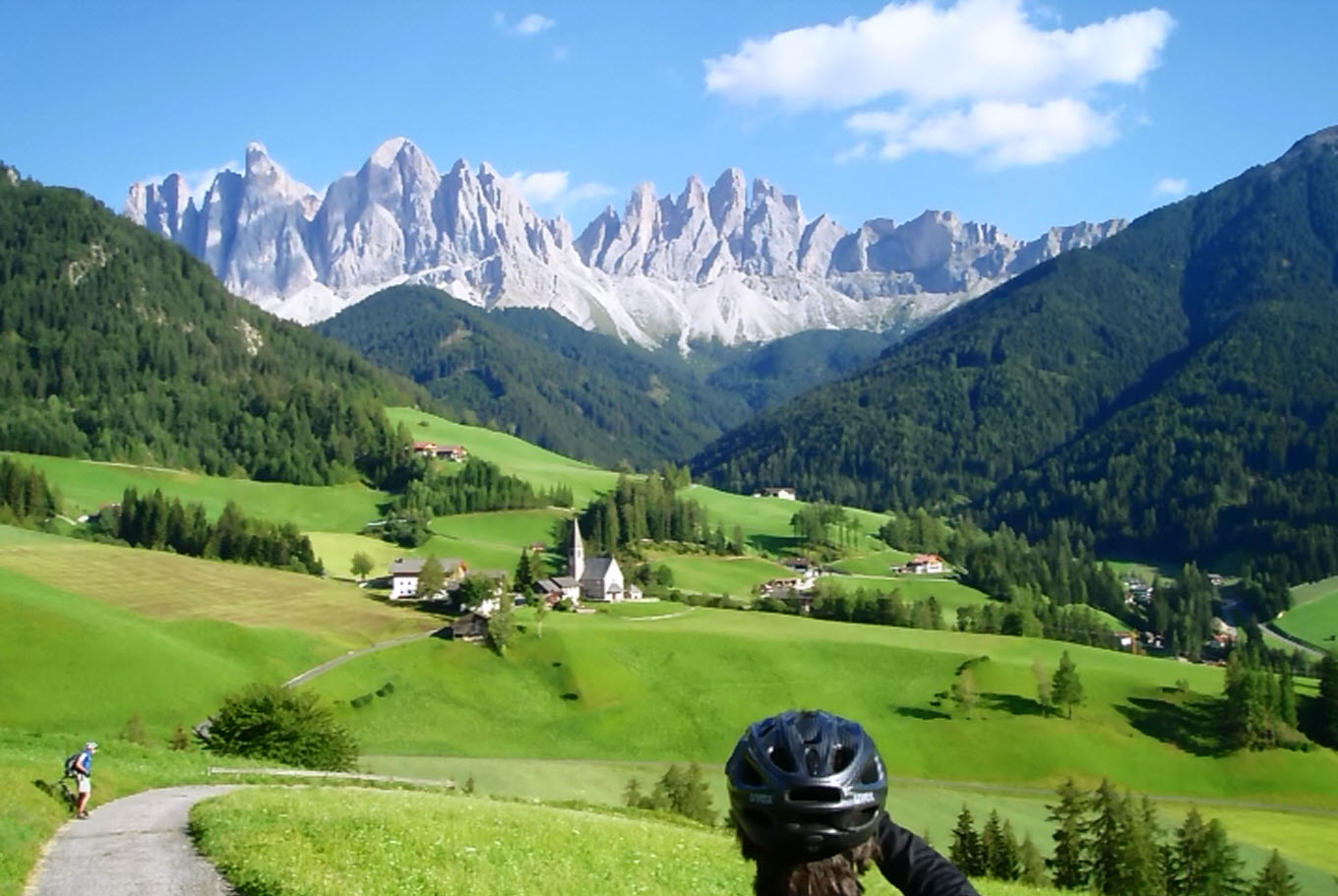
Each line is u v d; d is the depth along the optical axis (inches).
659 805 3297.2
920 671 6018.7
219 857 993.5
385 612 6451.8
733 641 6215.6
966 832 2839.6
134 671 4756.4
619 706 5452.8
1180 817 4510.3
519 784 4416.8
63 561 6417.3
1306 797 4918.8
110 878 932.6
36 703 4419.3
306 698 2844.5
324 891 809.5
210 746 2728.8
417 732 5068.9
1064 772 5039.4
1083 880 2844.5
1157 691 5836.6
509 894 856.9
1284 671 5728.3
